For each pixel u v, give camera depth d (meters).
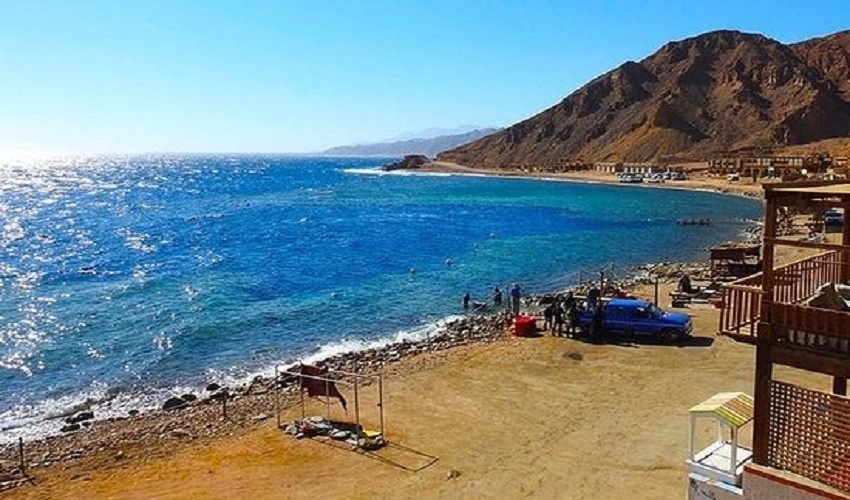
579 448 20.00
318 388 23.08
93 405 27.53
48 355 34.12
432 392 25.48
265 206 124.81
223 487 18.66
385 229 86.62
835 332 12.05
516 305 39.94
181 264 60.88
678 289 41.66
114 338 37.00
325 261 61.66
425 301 45.22
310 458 20.22
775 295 14.73
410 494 17.73
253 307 43.69
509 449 20.19
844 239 15.99
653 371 26.94
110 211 116.88
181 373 31.28
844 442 12.28
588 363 28.44
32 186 196.25
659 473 18.19
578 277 53.06
